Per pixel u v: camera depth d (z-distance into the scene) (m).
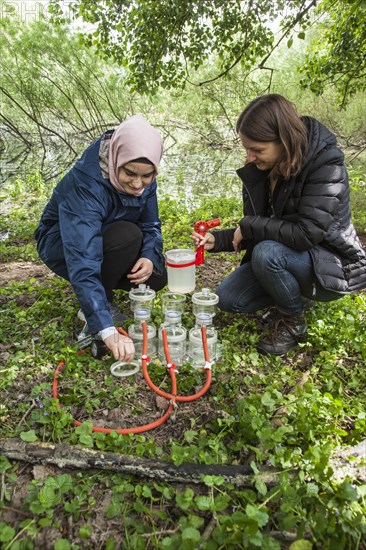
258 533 1.46
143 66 5.81
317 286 2.58
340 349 2.61
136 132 2.25
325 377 2.37
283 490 1.63
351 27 5.76
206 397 2.28
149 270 2.77
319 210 2.34
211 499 1.61
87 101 13.30
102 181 2.38
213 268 3.97
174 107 13.97
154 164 2.30
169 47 5.68
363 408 2.17
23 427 2.02
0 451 1.84
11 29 11.13
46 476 1.79
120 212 2.58
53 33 11.26
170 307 2.88
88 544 1.57
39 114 12.76
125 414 2.17
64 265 2.83
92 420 2.12
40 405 2.07
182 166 10.53
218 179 8.84
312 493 1.61
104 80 12.55
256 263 2.53
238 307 2.81
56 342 2.72
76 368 2.45
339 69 6.15
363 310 3.07
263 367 2.53
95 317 2.16
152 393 2.32
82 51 11.51
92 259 2.26
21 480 1.79
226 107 13.40
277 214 2.55
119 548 1.55
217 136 14.01
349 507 1.59
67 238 2.29
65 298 3.29
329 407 2.05
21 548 1.50
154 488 1.77
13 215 5.83
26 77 12.09
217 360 2.54
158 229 2.92
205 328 2.38
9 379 2.31
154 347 2.59
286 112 2.19
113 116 14.08
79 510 1.66
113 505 1.66
